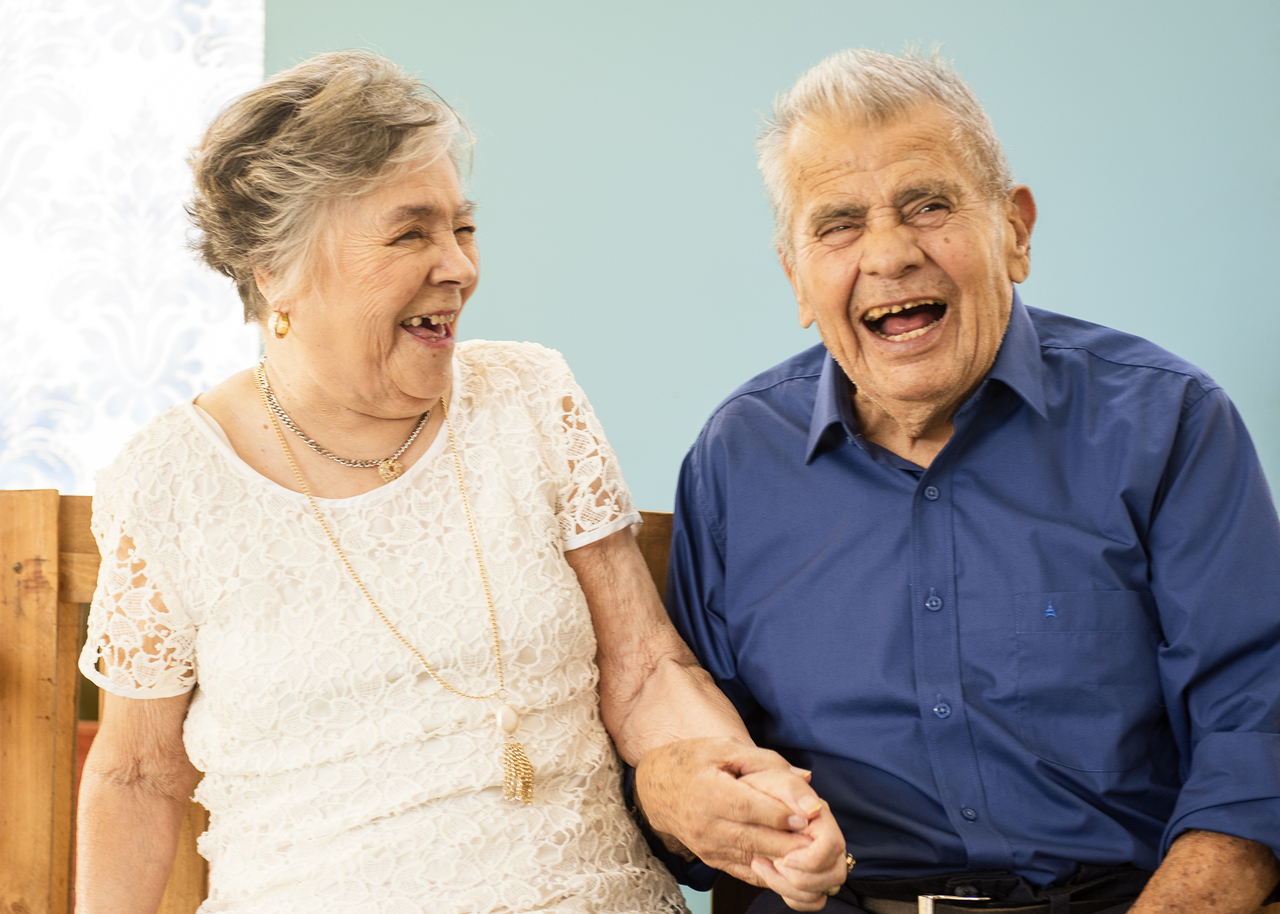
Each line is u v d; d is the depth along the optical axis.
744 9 2.49
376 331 1.21
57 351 2.87
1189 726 1.24
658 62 2.53
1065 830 1.22
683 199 2.52
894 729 1.30
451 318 1.28
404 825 1.21
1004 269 1.29
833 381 1.39
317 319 1.22
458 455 1.33
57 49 2.87
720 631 1.46
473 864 1.21
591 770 1.31
